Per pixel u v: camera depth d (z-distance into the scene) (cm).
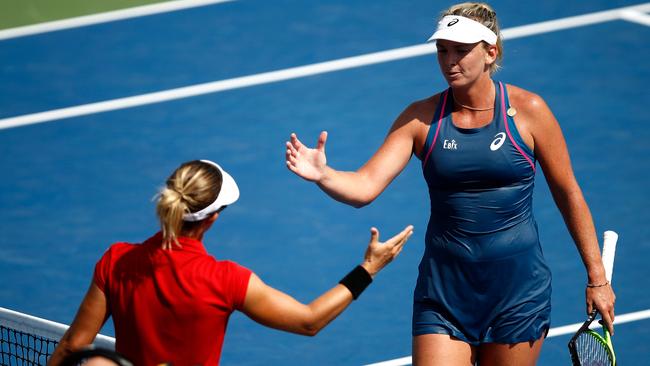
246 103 5162
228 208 4275
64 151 4797
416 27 5831
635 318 3438
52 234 4147
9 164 4697
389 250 1861
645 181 4353
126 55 5662
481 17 2109
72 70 5528
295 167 2041
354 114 5009
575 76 5278
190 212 1745
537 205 4194
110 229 4169
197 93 5269
